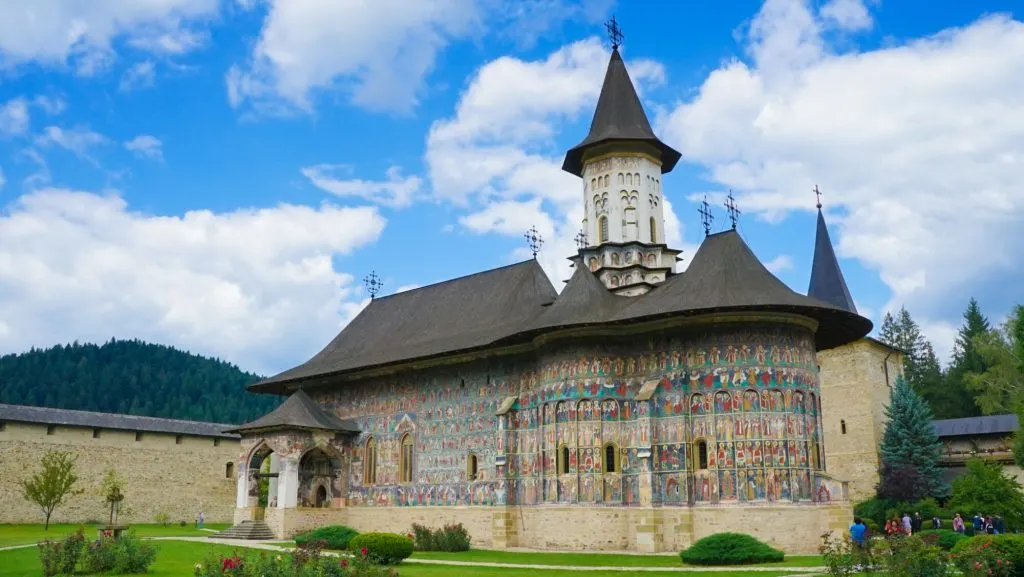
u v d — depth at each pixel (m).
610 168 47.84
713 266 41.22
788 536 36.50
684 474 38.44
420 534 41.31
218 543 43.62
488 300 51.97
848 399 67.00
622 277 46.25
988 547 22.72
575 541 39.75
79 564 29.27
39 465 61.09
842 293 72.81
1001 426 72.44
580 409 40.97
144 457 66.62
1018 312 57.47
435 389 50.06
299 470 54.00
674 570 30.22
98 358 158.50
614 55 50.81
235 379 166.38
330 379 56.25
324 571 23.70
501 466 43.97
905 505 56.88
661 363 40.41
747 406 38.00
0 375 142.50
